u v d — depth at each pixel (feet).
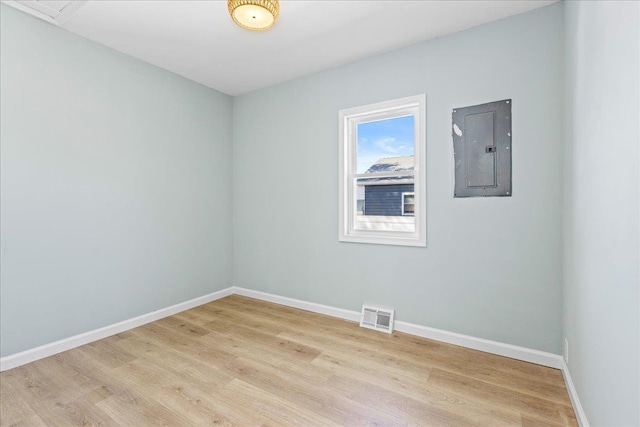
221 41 8.09
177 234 10.18
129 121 8.82
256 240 11.66
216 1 6.47
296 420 4.96
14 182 6.64
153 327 8.87
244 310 10.35
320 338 8.11
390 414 5.12
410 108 8.54
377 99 8.82
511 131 6.97
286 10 6.76
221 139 11.79
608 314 3.64
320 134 9.99
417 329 8.24
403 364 6.74
